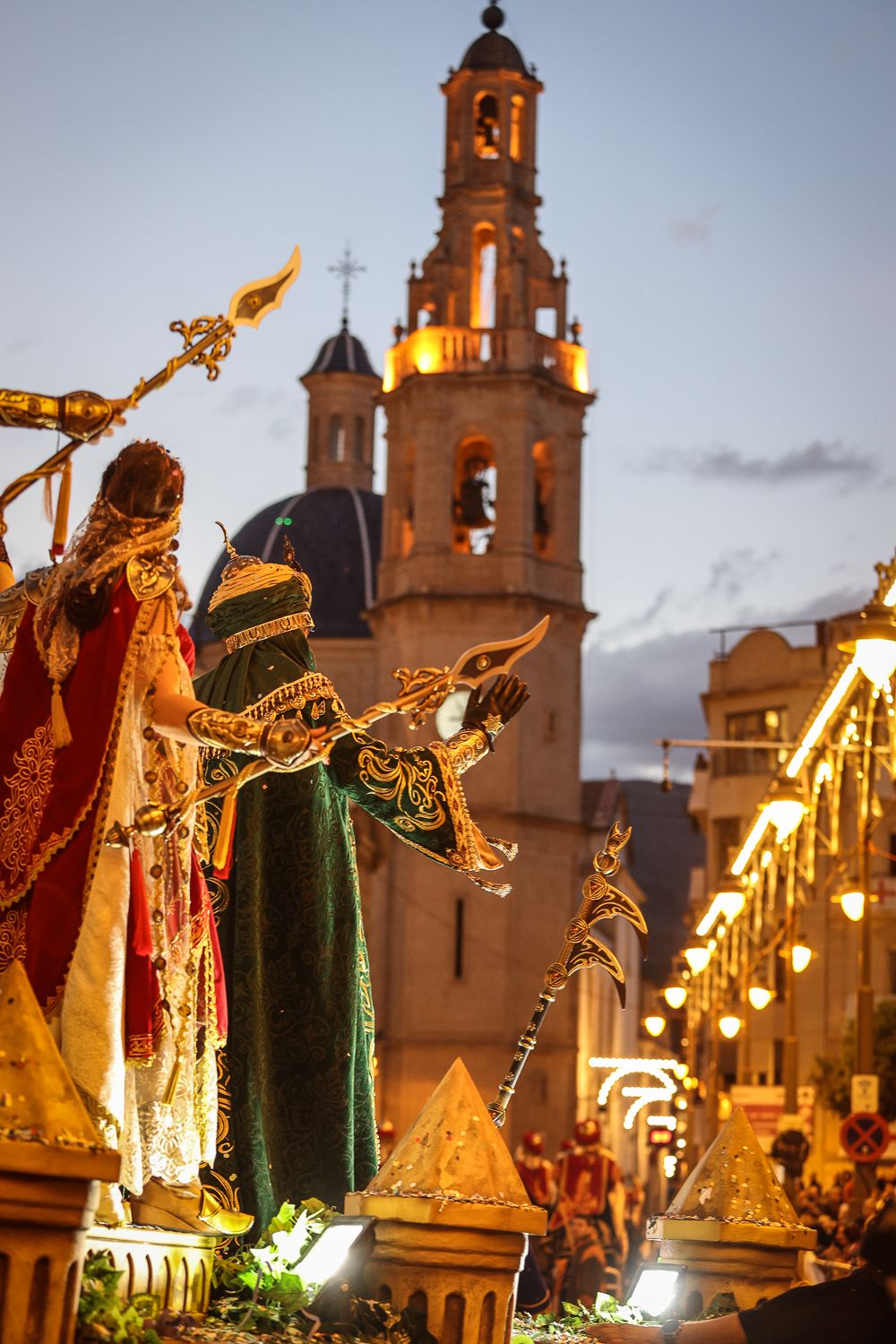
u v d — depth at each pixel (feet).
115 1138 17.74
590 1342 20.48
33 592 19.52
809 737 112.68
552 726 298.15
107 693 18.66
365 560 341.41
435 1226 18.31
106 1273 16.47
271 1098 23.93
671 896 639.76
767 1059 283.79
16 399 19.20
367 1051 25.05
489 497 304.09
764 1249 24.44
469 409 299.99
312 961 24.16
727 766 313.94
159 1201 19.51
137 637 18.83
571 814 298.35
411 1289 18.35
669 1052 476.95
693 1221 24.59
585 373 308.40
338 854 24.73
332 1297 18.48
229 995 23.71
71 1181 14.25
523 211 310.04
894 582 74.28
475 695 23.88
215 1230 19.54
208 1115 20.25
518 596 293.02
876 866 260.42
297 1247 20.75
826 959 272.10
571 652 301.63
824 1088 231.50
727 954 205.98
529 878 292.61
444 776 23.21
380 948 292.81
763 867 169.78
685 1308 24.35
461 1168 18.65
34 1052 14.64
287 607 24.85
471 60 311.88
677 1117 292.81
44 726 18.85
